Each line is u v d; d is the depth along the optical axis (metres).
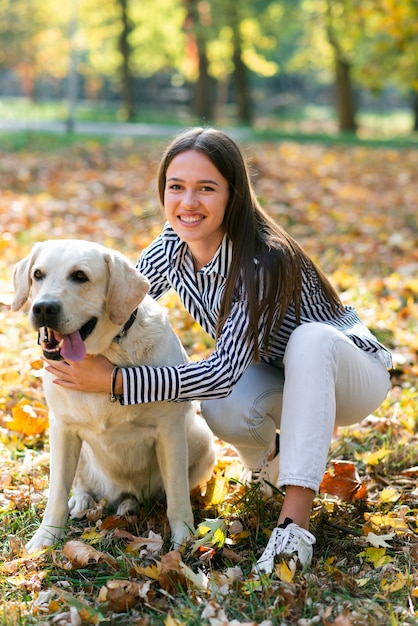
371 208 10.30
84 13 29.00
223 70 33.88
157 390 2.74
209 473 3.39
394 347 5.07
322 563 2.74
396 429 3.93
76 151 13.70
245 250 2.83
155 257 3.20
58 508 2.96
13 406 4.02
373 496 3.32
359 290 6.14
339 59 25.09
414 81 12.56
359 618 2.37
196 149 2.83
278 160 14.72
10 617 2.38
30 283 2.93
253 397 3.07
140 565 2.74
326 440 2.76
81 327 2.81
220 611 2.38
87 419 2.92
